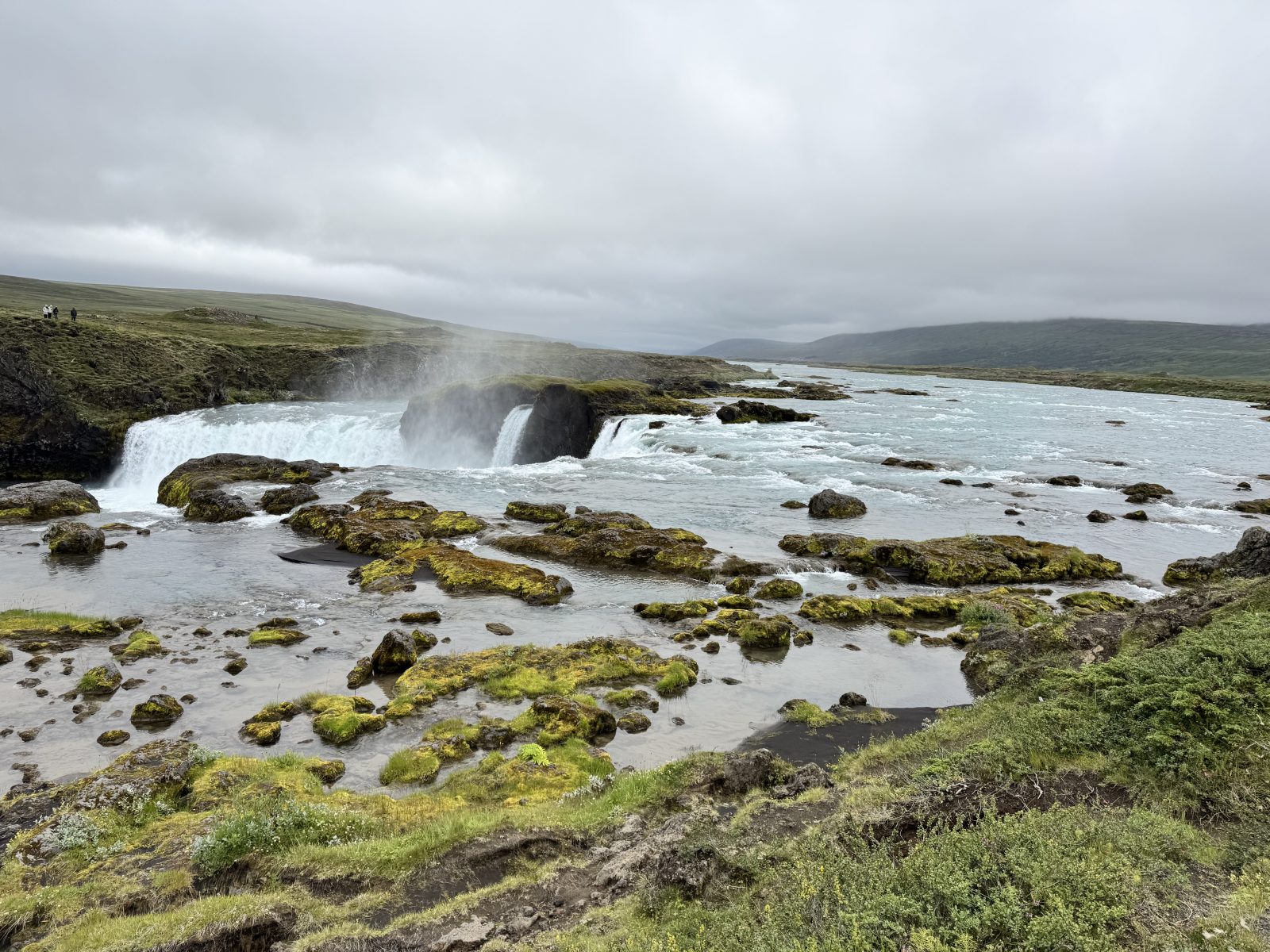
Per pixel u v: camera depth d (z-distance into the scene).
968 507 38.72
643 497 41.69
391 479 47.00
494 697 18.11
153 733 16.11
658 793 12.34
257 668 19.91
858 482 45.03
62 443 57.78
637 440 59.47
